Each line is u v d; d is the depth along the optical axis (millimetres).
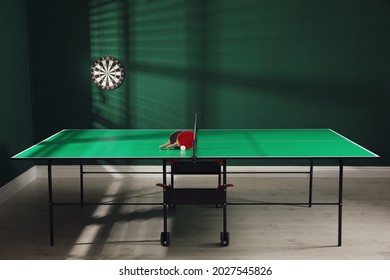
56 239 5059
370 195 6402
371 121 7145
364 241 4973
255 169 7293
